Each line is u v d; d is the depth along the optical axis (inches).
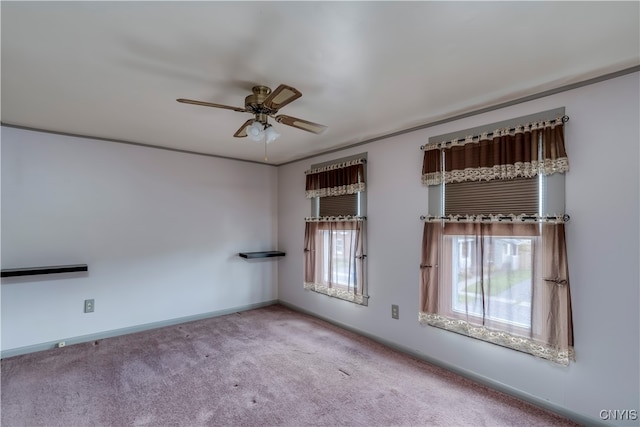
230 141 147.4
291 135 135.6
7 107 104.7
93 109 106.0
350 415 86.9
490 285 100.2
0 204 122.5
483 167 102.3
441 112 107.6
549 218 88.8
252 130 84.1
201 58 73.1
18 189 125.7
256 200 194.2
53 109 106.3
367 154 144.1
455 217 109.8
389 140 134.2
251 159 187.3
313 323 163.0
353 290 146.4
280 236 200.7
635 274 77.0
